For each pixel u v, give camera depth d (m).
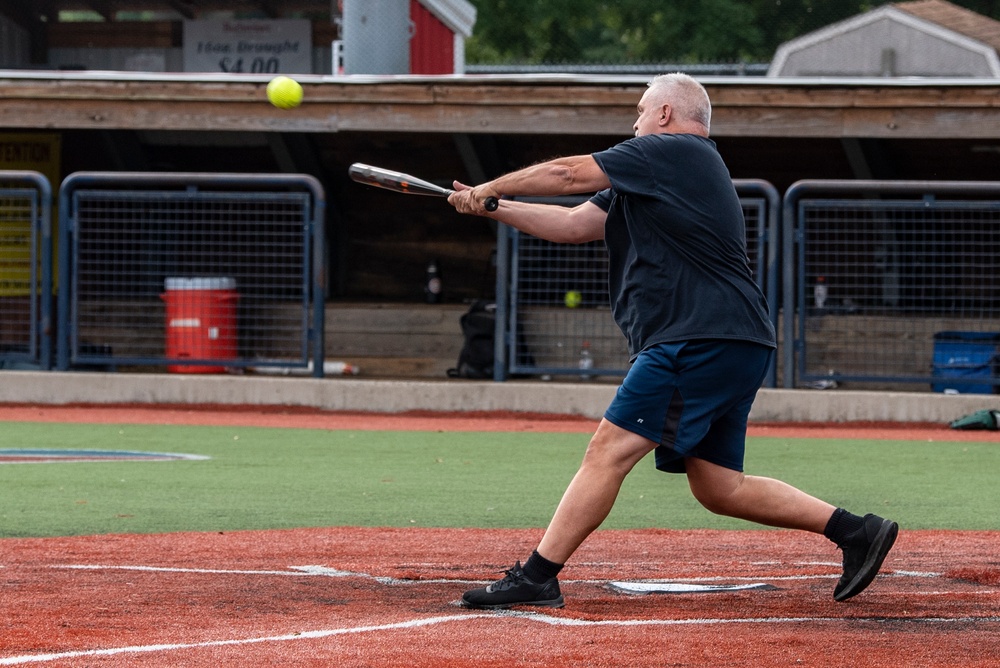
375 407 30.09
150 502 16.66
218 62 42.78
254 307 36.09
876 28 42.31
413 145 37.56
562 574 11.80
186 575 11.54
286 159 37.75
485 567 12.16
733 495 10.31
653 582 11.36
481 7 61.66
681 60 57.41
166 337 34.31
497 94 31.78
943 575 11.78
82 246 37.78
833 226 36.09
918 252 33.84
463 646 8.56
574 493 9.81
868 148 33.19
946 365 29.30
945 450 23.42
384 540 13.83
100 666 8.00
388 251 40.88
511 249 30.45
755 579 11.55
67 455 21.77
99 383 30.70
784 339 28.98
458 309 36.75
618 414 9.71
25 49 42.97
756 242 29.78
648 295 9.76
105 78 32.69
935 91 30.19
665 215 9.62
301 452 22.53
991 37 41.66
